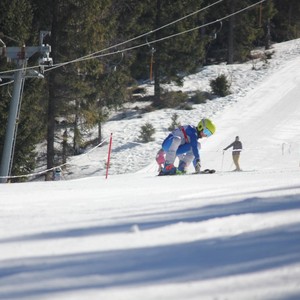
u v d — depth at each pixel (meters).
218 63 195.25
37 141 87.69
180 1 145.50
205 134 45.53
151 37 147.50
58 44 99.19
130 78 133.12
